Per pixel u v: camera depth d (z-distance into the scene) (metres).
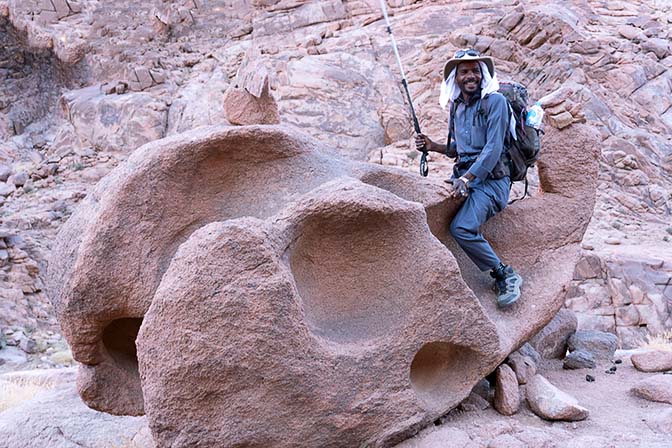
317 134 26.61
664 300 17.38
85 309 4.81
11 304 19.02
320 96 27.31
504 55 28.42
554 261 6.06
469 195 5.55
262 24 32.16
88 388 5.26
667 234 21.83
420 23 29.97
